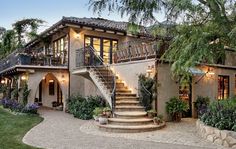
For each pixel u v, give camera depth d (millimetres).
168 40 12930
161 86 15945
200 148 9641
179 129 13492
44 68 21250
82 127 13961
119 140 10953
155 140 10984
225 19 10109
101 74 17859
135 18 10586
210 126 11125
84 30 22156
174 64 10680
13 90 25031
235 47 10539
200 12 10469
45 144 10070
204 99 17891
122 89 17172
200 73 16922
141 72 16641
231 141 9789
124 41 23484
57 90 25297
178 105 16000
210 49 10297
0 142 10125
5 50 35812
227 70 20797
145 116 14398
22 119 16328
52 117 17906
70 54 21703
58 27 21531
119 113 14297
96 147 9711
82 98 20594
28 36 31078
